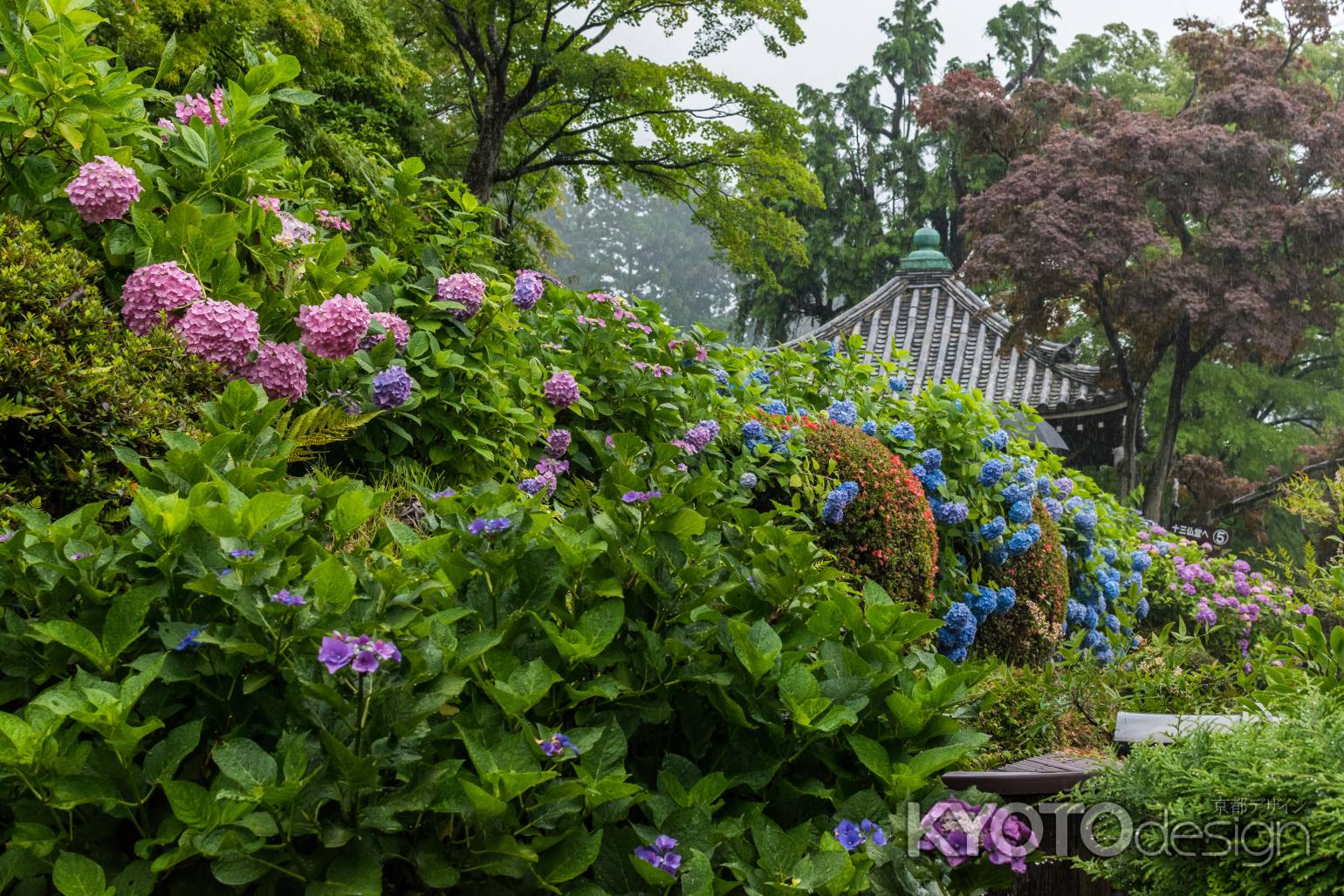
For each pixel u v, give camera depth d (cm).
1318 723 224
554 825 188
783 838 195
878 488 571
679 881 191
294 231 436
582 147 1908
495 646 206
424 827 184
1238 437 2752
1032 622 686
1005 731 344
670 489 250
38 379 305
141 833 175
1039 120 2552
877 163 3653
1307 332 2619
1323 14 2344
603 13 1761
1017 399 2119
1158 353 2186
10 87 375
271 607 180
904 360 804
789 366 730
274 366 371
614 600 225
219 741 185
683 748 230
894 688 238
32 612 199
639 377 550
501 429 469
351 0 1259
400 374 418
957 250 3678
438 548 220
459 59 1919
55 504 311
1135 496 1209
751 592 249
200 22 1057
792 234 1861
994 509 691
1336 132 2216
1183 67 3306
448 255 524
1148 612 964
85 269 351
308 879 167
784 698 217
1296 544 2922
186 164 412
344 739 179
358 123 1490
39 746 166
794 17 1684
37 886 170
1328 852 193
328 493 234
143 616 185
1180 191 2155
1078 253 2055
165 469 228
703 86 1714
